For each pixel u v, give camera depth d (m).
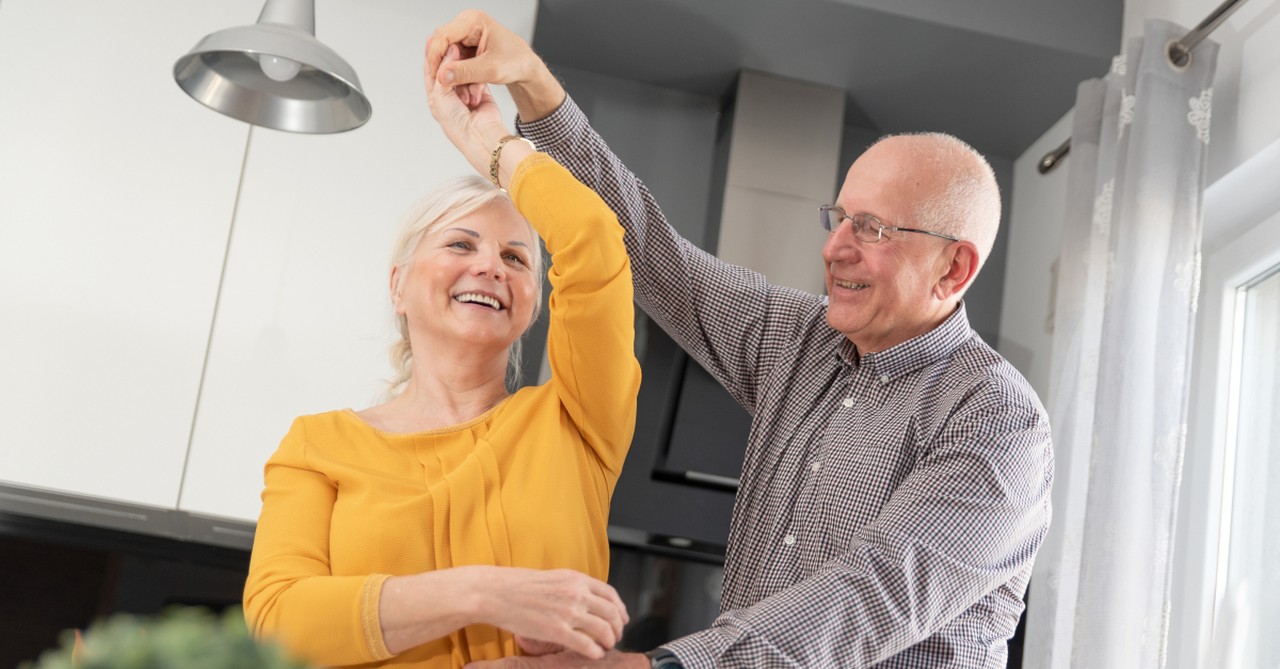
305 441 1.38
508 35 1.58
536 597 1.16
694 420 2.68
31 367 2.44
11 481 2.39
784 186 2.96
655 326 2.70
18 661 2.44
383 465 1.35
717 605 2.62
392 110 2.67
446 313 1.44
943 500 1.36
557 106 1.61
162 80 2.60
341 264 2.58
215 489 2.45
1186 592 2.30
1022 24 2.76
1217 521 2.30
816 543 1.47
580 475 1.39
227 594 2.53
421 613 1.17
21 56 2.56
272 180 2.60
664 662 1.21
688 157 3.14
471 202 1.49
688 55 2.99
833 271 1.61
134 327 2.49
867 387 1.57
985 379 1.48
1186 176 2.21
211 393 2.49
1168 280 2.16
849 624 1.27
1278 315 2.27
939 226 1.59
